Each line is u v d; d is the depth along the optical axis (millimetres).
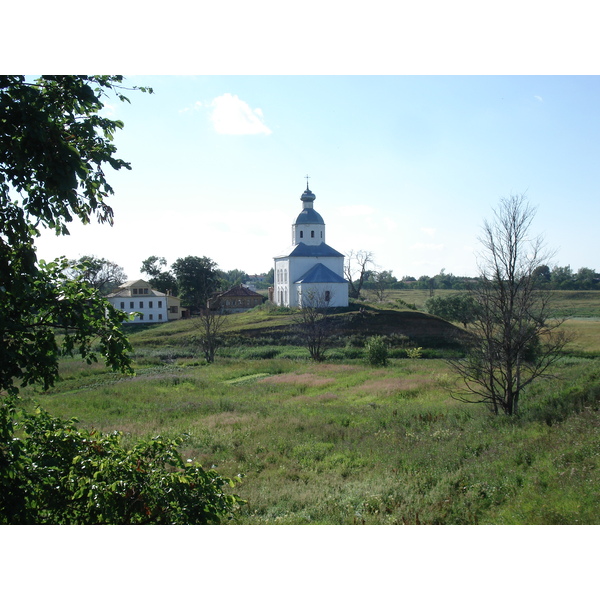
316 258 81500
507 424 17188
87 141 7578
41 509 7898
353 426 20391
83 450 8492
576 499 9633
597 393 17625
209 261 102562
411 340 53719
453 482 12328
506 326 19000
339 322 61500
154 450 8695
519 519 9555
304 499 12250
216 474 8617
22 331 7621
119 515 7805
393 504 11430
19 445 7293
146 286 86188
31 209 6730
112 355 8211
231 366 43688
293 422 20969
